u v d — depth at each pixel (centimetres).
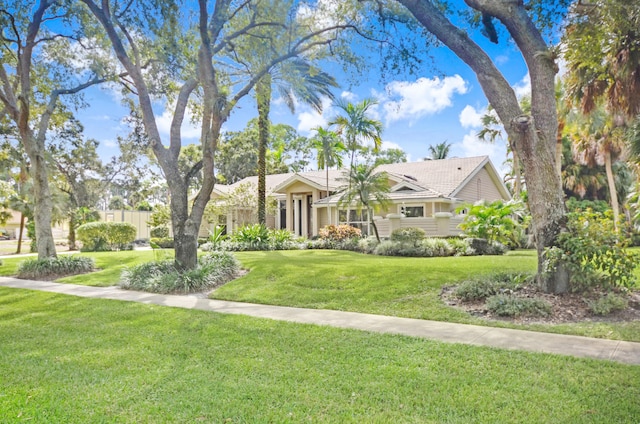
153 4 1038
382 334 638
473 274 1027
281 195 2973
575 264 775
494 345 566
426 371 470
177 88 1453
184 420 369
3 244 3975
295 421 361
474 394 404
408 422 354
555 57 816
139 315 818
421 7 873
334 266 1235
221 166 4356
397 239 1789
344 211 2498
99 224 2681
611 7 735
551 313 718
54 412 390
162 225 3244
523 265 1191
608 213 816
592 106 1114
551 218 808
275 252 1888
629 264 757
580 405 374
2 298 1068
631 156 1423
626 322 661
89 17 1350
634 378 432
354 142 2203
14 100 1516
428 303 836
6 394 434
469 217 1856
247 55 1299
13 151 2472
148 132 1244
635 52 843
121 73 1572
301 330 671
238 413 379
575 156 2692
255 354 552
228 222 2970
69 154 3384
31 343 636
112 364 525
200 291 1102
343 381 447
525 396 396
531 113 830
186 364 518
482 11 864
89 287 1234
